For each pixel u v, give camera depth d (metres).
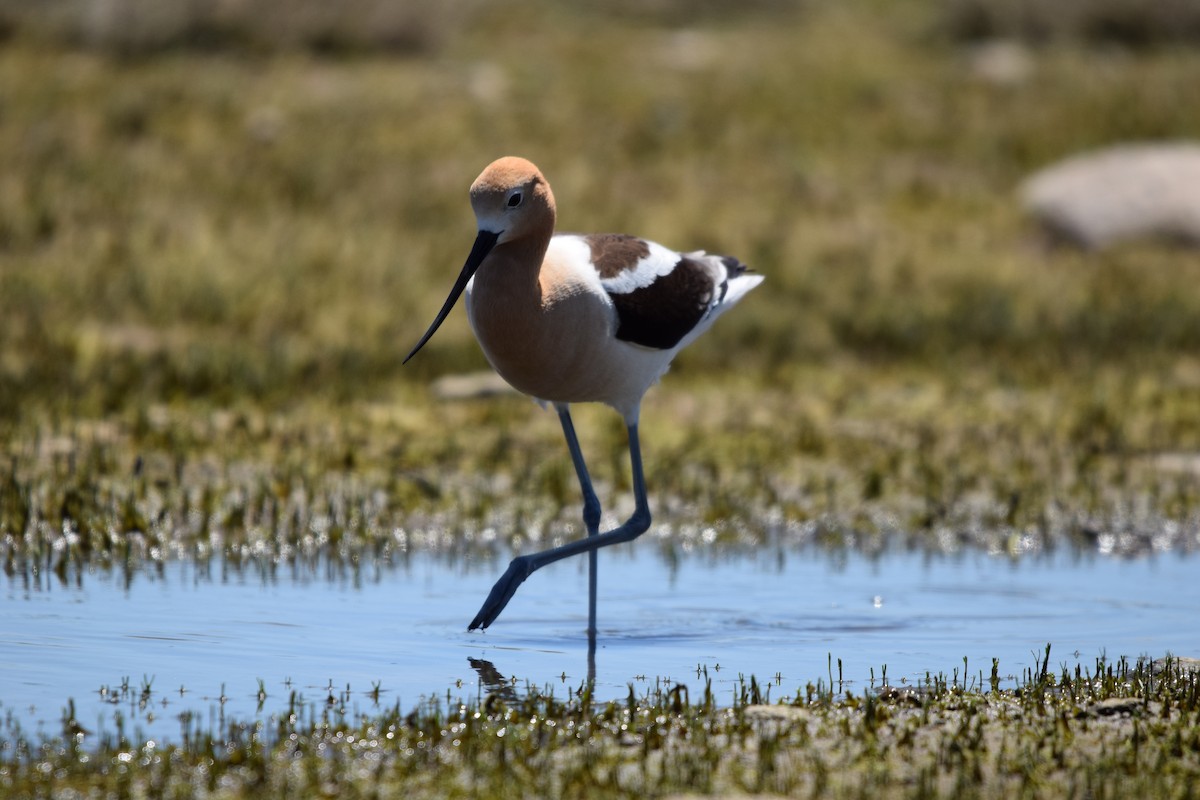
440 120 22.77
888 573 9.92
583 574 9.78
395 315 16.00
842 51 30.55
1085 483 12.01
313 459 11.77
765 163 22.19
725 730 6.37
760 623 8.59
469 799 5.50
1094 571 10.04
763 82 26.77
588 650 7.90
